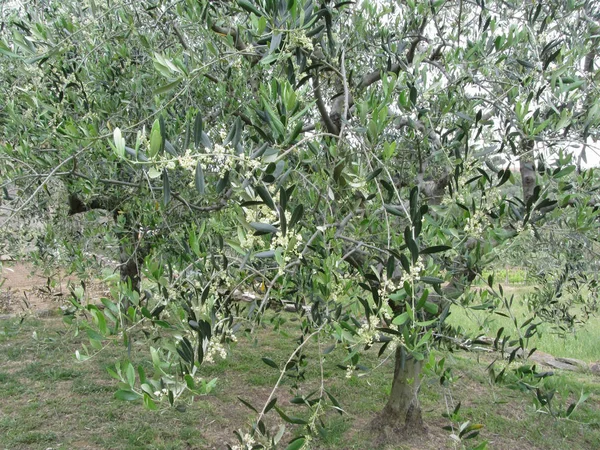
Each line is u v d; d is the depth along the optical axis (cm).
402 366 139
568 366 576
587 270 298
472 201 163
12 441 353
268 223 118
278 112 150
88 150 227
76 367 493
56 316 664
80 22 221
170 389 124
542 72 181
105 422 388
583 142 172
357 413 420
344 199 184
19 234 312
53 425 381
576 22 207
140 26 241
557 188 179
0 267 257
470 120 184
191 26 228
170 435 371
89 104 228
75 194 311
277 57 139
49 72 226
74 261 299
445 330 217
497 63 198
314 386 473
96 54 244
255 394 452
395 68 249
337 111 284
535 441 382
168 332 310
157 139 105
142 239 274
